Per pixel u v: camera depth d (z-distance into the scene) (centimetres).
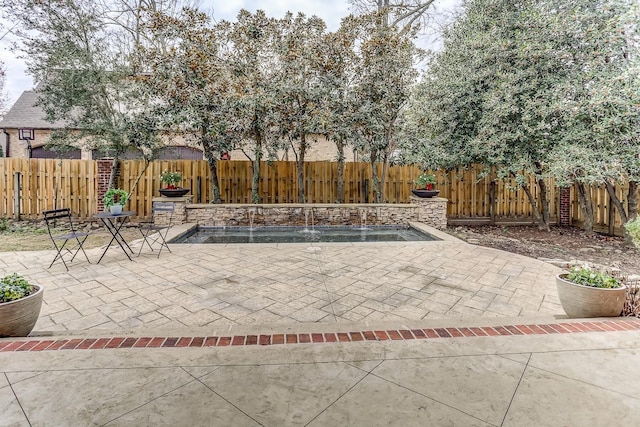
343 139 1007
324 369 238
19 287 300
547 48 695
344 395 209
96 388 213
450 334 298
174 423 183
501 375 232
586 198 860
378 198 1061
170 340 282
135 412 191
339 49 930
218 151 960
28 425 179
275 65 973
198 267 523
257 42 930
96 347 267
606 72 664
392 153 1083
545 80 734
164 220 918
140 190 982
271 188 1074
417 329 309
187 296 400
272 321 335
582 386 219
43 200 941
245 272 500
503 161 841
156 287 431
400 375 231
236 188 1059
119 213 576
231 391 212
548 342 281
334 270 514
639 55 630
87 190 954
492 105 762
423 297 405
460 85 837
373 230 942
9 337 282
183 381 222
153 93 876
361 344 277
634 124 638
